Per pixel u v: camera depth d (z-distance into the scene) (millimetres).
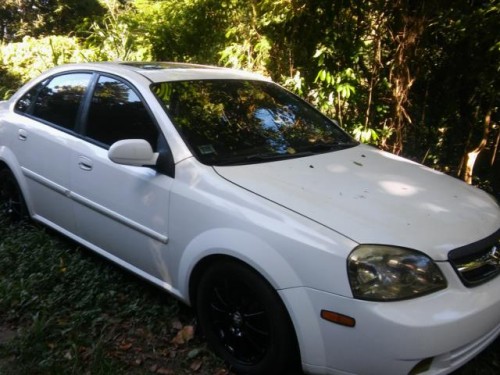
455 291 2494
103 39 8430
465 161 5738
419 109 6066
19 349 2992
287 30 5746
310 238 2510
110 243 3561
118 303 3488
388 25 5465
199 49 6844
